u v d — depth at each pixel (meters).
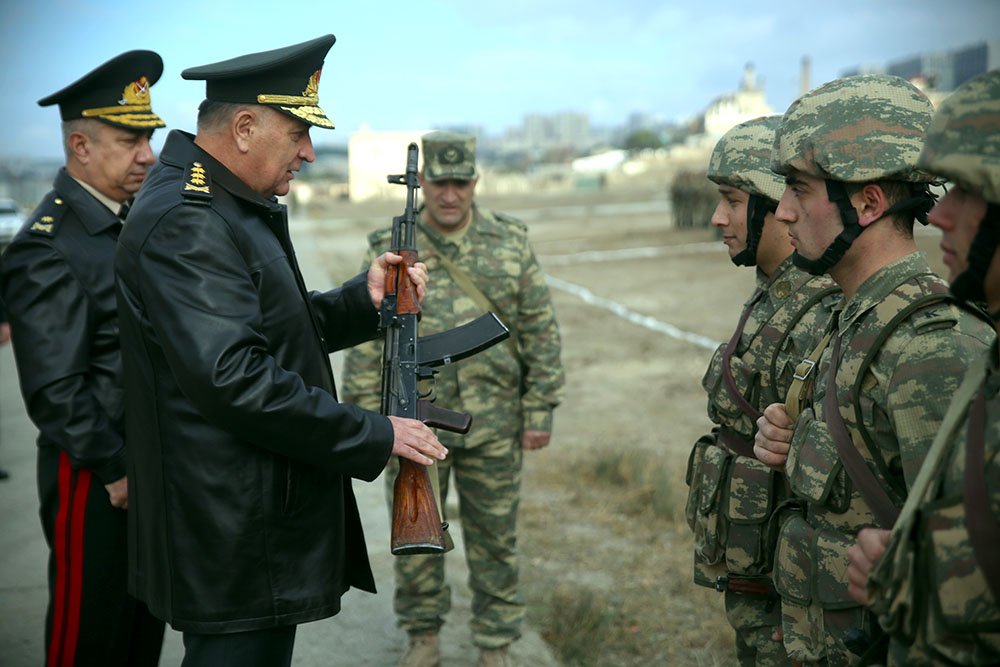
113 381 2.90
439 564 3.53
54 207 2.89
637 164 87.19
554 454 6.59
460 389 3.46
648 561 4.70
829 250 1.91
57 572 2.84
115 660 2.89
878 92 1.87
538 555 4.78
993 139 1.38
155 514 2.32
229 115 2.30
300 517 2.30
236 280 2.22
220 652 2.28
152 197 2.27
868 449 1.85
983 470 1.38
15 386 8.80
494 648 3.54
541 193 71.38
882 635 1.75
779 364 2.43
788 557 2.05
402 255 2.64
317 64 2.41
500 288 3.57
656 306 13.60
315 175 83.62
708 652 3.76
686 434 7.11
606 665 3.67
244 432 2.16
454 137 3.49
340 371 8.91
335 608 2.38
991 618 1.34
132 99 2.99
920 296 1.80
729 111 119.12
